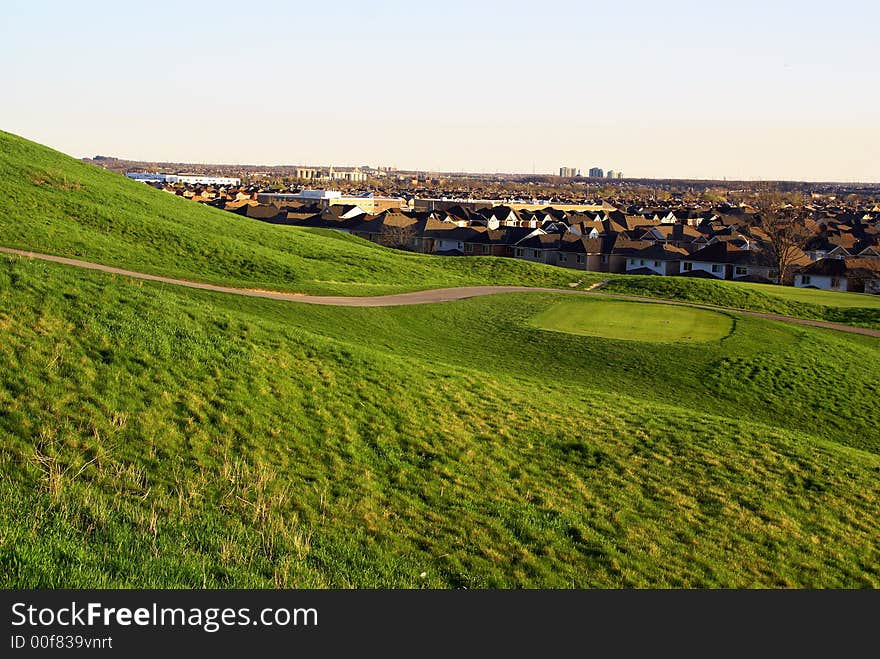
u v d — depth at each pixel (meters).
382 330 40.03
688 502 21.00
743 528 19.89
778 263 98.06
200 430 20.45
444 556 17.02
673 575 17.36
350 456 21.00
